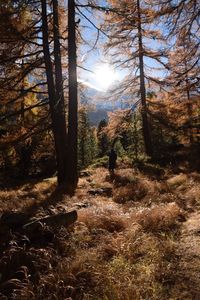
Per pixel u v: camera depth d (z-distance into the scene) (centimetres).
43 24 1802
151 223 841
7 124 1952
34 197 1478
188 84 1775
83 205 1113
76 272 600
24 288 543
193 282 559
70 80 1812
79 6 1781
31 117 2048
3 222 796
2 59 1748
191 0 1259
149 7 1305
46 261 615
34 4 1809
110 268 598
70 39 1803
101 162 2605
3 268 629
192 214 969
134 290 528
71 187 1560
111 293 530
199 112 2762
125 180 1742
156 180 1648
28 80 2083
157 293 529
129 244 684
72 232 786
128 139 5847
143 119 2945
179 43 1410
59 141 1839
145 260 635
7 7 1694
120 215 895
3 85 1808
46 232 745
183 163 2252
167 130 2973
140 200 1273
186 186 1458
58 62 1850
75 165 1797
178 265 618
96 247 715
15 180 2742
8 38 1706
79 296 541
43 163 3244
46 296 545
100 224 839
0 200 1322
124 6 1788
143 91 2908
